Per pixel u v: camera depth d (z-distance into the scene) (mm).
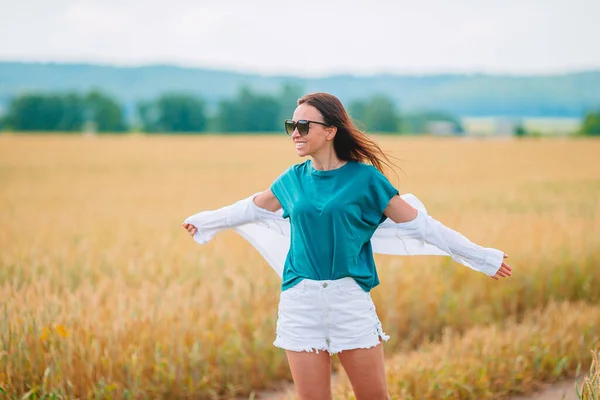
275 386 5918
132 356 5312
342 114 3717
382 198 3688
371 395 3762
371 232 3766
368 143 3785
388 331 6879
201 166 32969
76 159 37969
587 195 18391
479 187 21281
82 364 5230
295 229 3770
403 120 107688
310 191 3719
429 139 63250
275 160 37312
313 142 3688
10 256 8961
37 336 5324
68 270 8141
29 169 31281
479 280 8109
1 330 5273
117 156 40406
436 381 5043
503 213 12727
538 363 5547
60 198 19375
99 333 5605
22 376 5020
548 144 51094
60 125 100688
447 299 7418
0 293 6316
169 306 6223
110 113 102312
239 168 31750
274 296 7137
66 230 12391
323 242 3650
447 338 6062
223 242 9984
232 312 6438
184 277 7699
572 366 5719
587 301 8164
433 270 8312
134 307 6094
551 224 10906
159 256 9016
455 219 11789
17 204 17766
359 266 3717
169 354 5660
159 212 15742
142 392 5242
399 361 5613
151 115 104688
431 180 23938
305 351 3672
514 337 5965
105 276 7598
